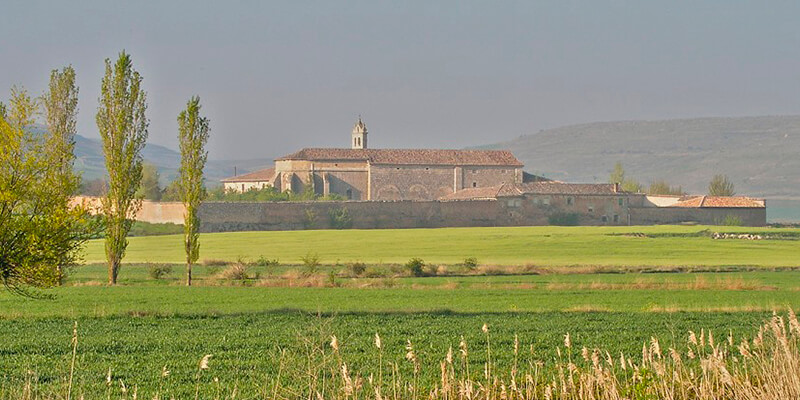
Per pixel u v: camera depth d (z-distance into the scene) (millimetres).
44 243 111188
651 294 194375
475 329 129000
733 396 61438
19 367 93188
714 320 140625
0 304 162500
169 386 83688
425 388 75062
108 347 108812
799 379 58781
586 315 149375
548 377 78000
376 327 130625
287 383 79188
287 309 153875
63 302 169125
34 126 114938
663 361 63094
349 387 59781
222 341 114125
